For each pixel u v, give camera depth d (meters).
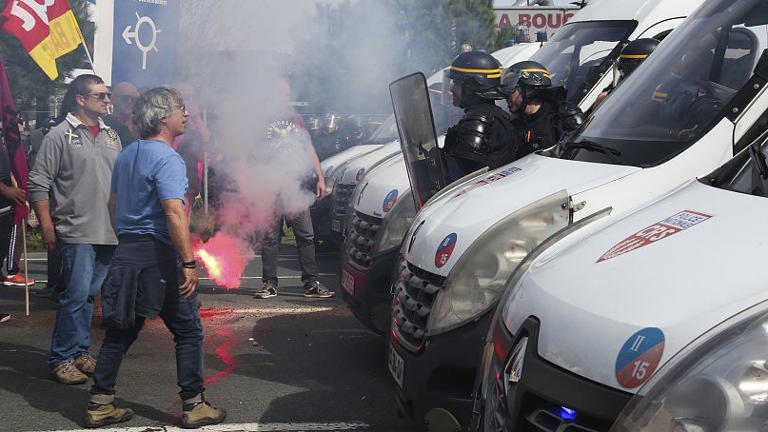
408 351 3.88
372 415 4.83
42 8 8.20
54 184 5.50
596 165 4.05
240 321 7.14
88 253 5.48
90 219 5.45
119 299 4.52
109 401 4.72
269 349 6.25
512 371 2.47
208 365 5.85
